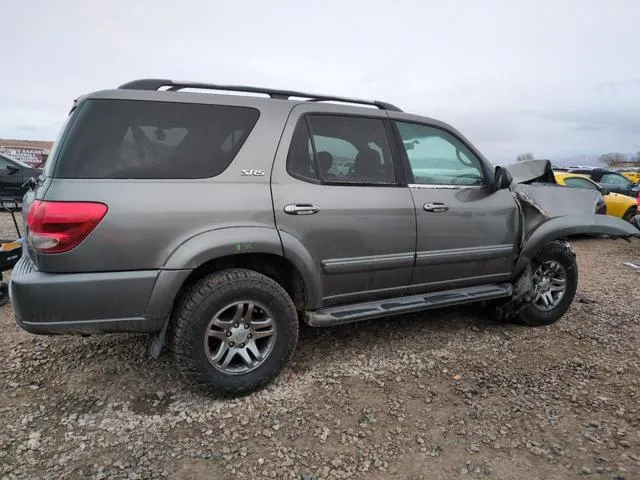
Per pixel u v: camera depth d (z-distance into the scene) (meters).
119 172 2.54
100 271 2.46
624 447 2.47
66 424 2.61
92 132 2.53
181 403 2.84
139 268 2.53
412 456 2.39
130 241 2.49
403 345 3.71
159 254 2.56
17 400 2.84
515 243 3.96
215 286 2.71
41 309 2.40
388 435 2.56
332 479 2.21
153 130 2.67
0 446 2.40
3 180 11.19
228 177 2.79
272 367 2.95
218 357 2.79
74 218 2.38
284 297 2.93
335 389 3.03
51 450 2.38
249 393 2.91
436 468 2.30
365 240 3.21
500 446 2.47
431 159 3.63
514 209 3.93
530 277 4.05
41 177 2.74
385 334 3.93
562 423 2.68
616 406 2.87
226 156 2.81
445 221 3.55
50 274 2.42
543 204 4.11
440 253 3.56
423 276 3.55
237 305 2.80
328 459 2.36
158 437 2.51
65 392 2.94
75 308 2.44
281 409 2.79
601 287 5.71
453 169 3.73
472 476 2.24
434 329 4.07
